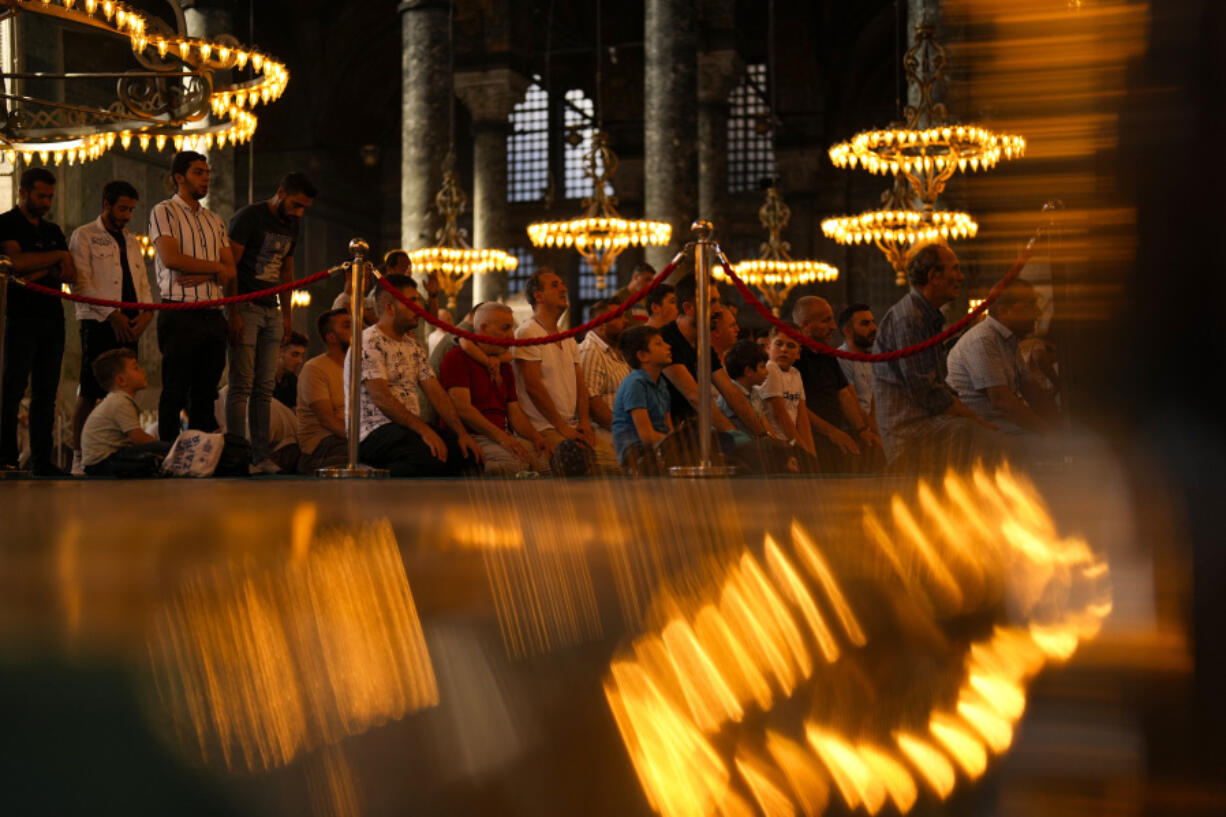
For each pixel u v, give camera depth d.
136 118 10.41
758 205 38.22
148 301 8.41
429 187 23.78
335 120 38.62
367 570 1.66
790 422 7.05
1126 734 1.11
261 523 2.37
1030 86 1.17
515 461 6.92
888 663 1.50
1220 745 1.09
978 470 5.38
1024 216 1.19
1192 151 1.12
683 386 6.35
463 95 32.56
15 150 10.99
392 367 6.84
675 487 4.12
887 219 17.19
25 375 7.62
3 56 15.35
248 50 10.11
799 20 36.72
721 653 1.45
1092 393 1.21
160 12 19.48
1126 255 1.17
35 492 3.97
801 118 37.53
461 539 2.14
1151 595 1.19
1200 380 1.16
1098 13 1.14
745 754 1.15
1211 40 1.11
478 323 7.18
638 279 9.95
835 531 2.40
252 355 8.07
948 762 1.13
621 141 39.22
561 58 39.41
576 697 1.19
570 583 1.71
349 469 6.53
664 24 22.97
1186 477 1.18
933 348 6.03
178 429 7.73
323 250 38.06
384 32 37.94
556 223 21.27
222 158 19.73
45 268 7.64
